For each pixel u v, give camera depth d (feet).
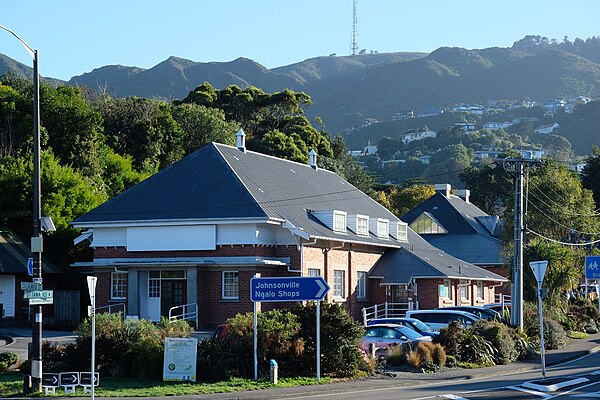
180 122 289.53
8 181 188.55
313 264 162.09
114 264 156.15
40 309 84.58
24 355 112.47
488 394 86.69
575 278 195.42
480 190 390.83
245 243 152.66
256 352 94.53
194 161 166.30
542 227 231.30
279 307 153.17
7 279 168.66
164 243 156.76
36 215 85.81
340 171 323.98
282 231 157.89
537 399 82.64
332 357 100.32
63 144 222.07
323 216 171.53
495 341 129.08
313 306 103.04
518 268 147.54
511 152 392.88
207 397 81.76
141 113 267.59
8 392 83.41
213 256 153.79
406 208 370.73
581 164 523.70
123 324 98.94
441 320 139.44
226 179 160.25
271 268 155.74
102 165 231.50
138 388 87.04
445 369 114.11
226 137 295.07
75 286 185.06
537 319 157.07
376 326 120.47
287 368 98.63
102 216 160.15
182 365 92.43
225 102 340.18
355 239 175.94
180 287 157.38
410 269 185.88
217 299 153.69
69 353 96.94
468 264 217.36
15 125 218.59
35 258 85.05
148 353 94.32
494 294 237.45
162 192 161.48
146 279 158.92
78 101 229.45
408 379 101.96
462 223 284.20
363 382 97.09
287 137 304.50
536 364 127.03
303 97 347.77
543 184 235.40
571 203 233.35
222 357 94.94
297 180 185.16
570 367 122.83
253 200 154.40
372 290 187.73
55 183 188.85
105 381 92.27
